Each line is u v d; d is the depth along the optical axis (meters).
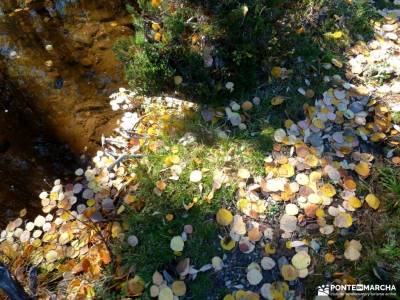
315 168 2.31
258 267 2.05
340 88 2.63
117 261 2.17
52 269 2.22
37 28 2.96
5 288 1.85
